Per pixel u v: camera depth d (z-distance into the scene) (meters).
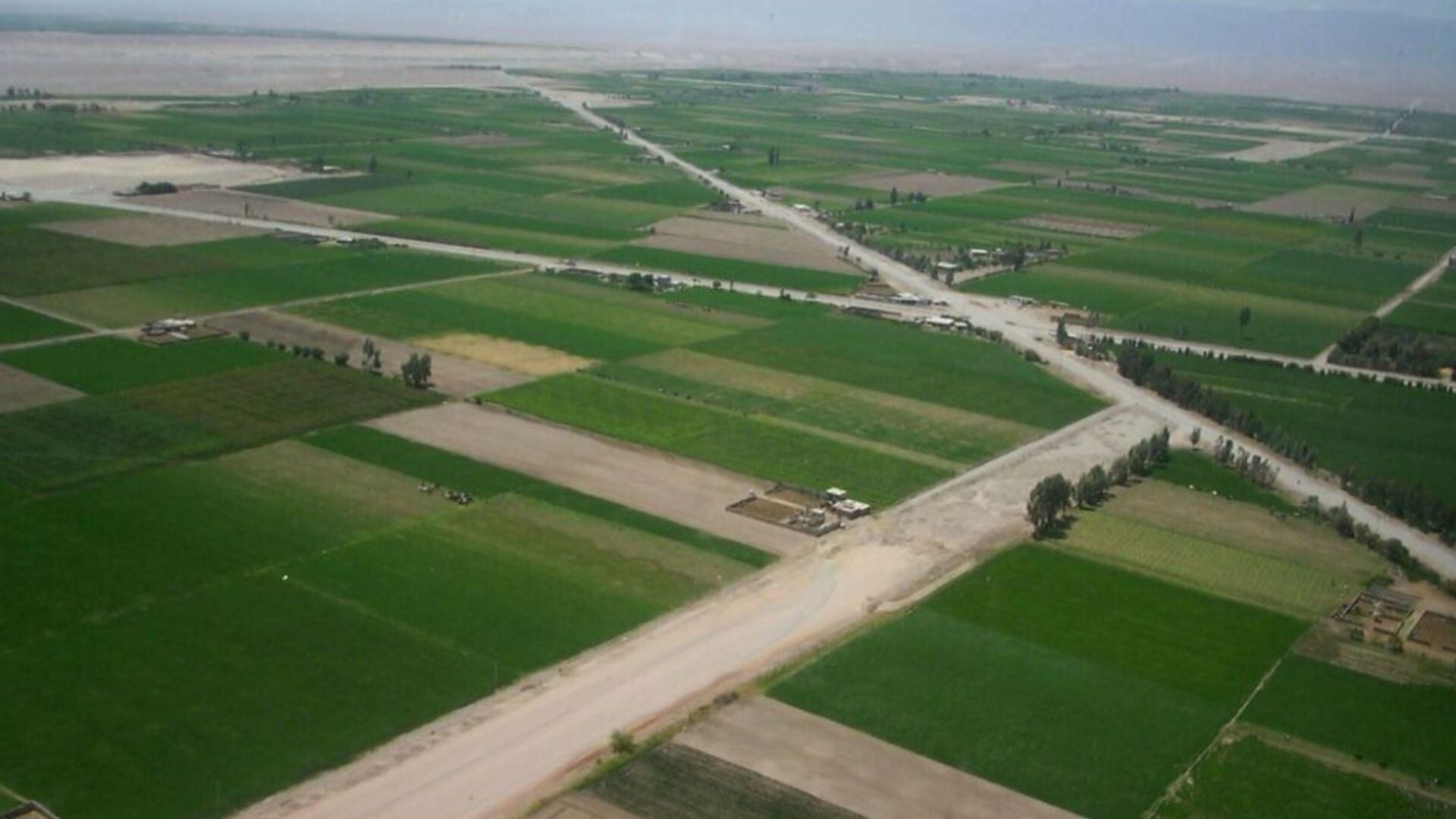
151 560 112.25
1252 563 125.50
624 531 123.88
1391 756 93.88
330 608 106.06
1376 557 129.00
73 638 99.25
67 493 124.62
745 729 92.31
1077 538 128.75
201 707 91.56
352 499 127.12
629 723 92.75
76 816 79.69
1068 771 89.69
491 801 83.38
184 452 136.50
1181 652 107.19
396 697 94.44
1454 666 107.31
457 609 107.31
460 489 131.00
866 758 89.75
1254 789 88.88
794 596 113.25
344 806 82.25
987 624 109.62
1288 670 105.12
